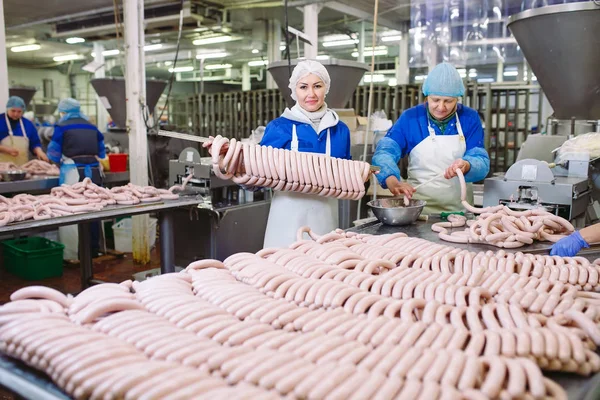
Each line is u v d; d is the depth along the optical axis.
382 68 15.06
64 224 3.14
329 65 4.55
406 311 1.44
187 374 1.10
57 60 15.64
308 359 1.19
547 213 2.48
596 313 1.43
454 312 1.42
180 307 1.48
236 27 10.03
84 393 1.09
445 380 1.08
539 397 1.05
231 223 4.44
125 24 5.05
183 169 4.37
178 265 4.63
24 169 5.11
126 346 1.24
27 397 1.18
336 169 2.77
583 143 3.13
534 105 8.00
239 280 1.82
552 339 1.23
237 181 2.73
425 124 3.29
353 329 1.34
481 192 3.73
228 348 1.24
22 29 11.27
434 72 3.06
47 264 4.88
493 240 2.33
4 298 4.29
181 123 11.48
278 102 8.60
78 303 1.50
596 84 3.58
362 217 5.20
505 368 1.11
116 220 6.29
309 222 3.15
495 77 9.90
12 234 2.92
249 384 1.09
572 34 3.41
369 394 1.02
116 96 6.66
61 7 8.61
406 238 2.29
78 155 5.12
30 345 1.22
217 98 9.60
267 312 1.47
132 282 1.78
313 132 3.09
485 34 7.65
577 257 1.96
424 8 7.93
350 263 1.90
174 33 9.97
